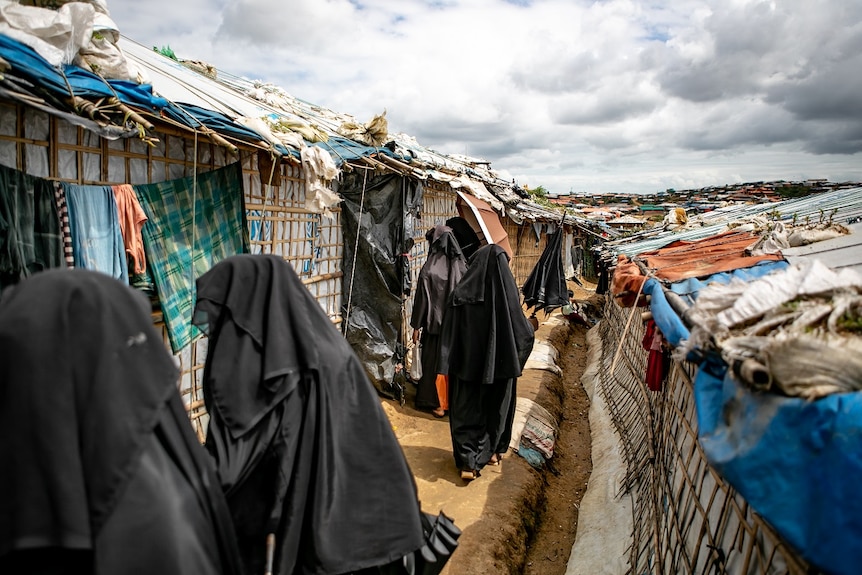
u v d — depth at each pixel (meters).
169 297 3.65
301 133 5.14
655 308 3.05
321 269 6.24
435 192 9.30
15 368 1.30
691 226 11.31
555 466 6.32
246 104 5.21
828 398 1.48
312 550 2.03
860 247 3.75
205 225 3.97
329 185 6.12
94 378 1.38
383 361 6.86
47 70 2.59
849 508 1.32
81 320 1.40
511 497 5.05
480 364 5.03
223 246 4.12
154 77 4.18
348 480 2.16
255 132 3.96
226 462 1.95
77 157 3.13
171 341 3.69
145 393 1.46
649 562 3.68
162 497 1.43
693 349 2.14
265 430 2.02
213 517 1.65
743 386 1.78
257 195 4.80
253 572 1.96
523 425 6.55
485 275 5.05
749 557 2.11
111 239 3.20
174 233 3.69
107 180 3.33
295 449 2.03
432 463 5.62
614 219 36.19
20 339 1.31
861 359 1.51
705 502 2.81
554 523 5.29
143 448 1.42
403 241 6.71
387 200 6.65
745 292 2.17
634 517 4.54
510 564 4.29
